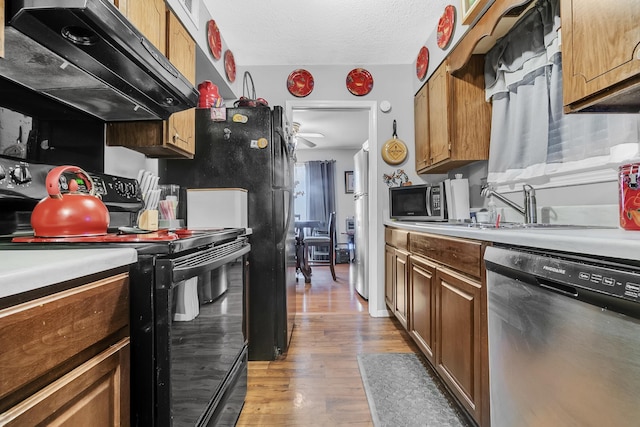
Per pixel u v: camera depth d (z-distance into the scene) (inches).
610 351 26.3
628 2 34.6
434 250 69.1
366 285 140.0
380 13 92.1
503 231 46.4
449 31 88.0
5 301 19.9
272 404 64.4
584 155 60.4
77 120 58.5
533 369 35.5
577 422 29.4
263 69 121.0
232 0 85.7
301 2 86.8
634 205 38.9
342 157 279.4
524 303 37.2
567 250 32.1
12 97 46.1
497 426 42.7
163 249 35.5
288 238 95.0
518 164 78.0
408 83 121.9
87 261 26.8
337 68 121.3
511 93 81.4
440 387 69.5
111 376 30.8
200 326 43.2
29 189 43.4
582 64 40.5
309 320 115.2
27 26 35.0
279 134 85.4
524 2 60.1
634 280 24.7
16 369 20.2
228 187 84.6
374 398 65.6
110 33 37.0
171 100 57.0
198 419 41.9
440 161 97.7
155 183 74.5
